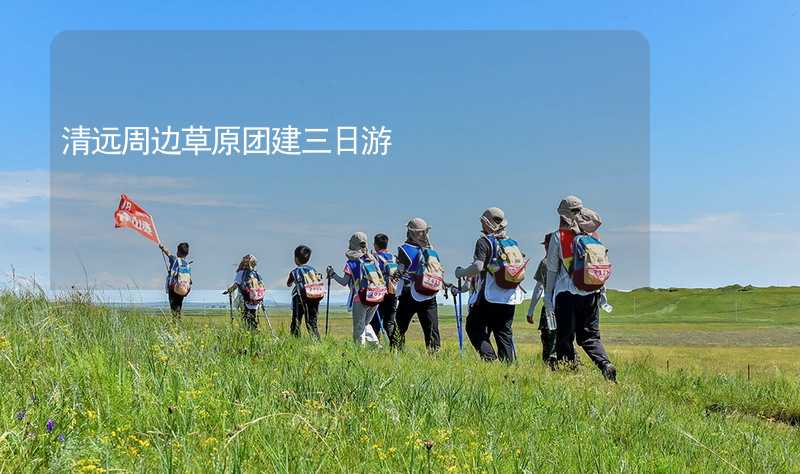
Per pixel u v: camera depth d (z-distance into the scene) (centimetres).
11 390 541
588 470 506
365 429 540
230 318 1064
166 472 410
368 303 1281
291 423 519
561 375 939
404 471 451
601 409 743
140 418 515
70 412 496
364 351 1092
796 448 690
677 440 652
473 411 663
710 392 1040
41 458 412
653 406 791
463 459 475
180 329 950
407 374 834
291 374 737
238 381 667
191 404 545
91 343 756
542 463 499
